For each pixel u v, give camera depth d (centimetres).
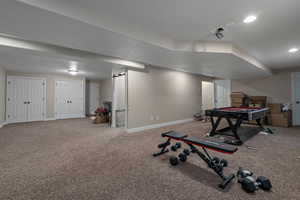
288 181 164
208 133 384
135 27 205
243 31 226
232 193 145
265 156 234
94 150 265
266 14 180
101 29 178
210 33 234
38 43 262
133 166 203
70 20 158
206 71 459
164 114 494
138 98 427
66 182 164
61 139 335
